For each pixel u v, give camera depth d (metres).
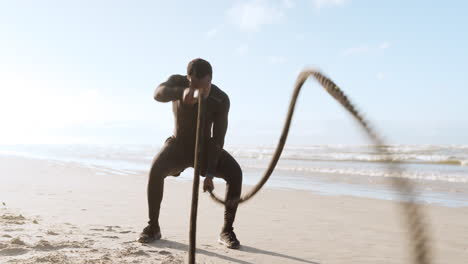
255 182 12.66
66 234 4.52
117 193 8.92
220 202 3.21
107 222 5.49
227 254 4.04
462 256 4.36
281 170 17.11
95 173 14.92
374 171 16.03
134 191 9.40
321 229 5.56
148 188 4.30
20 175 13.52
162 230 5.16
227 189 4.36
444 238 5.27
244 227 5.64
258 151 35.56
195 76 2.38
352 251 4.38
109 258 3.61
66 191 9.14
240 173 4.34
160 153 4.24
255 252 4.20
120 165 19.53
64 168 17.16
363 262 3.96
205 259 3.81
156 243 4.32
